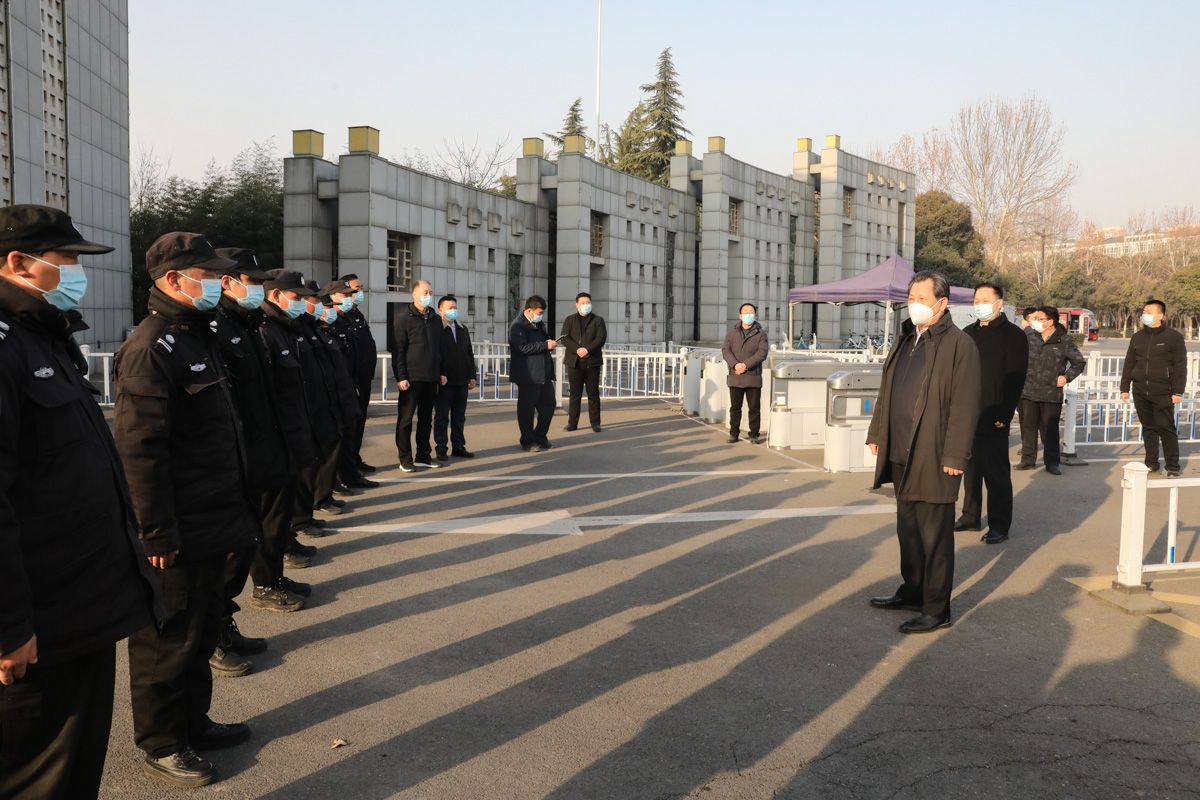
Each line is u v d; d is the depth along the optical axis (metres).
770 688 4.30
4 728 2.47
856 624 5.21
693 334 31.39
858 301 18.28
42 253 2.48
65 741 2.53
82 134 17.20
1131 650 4.84
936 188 61.56
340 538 6.93
